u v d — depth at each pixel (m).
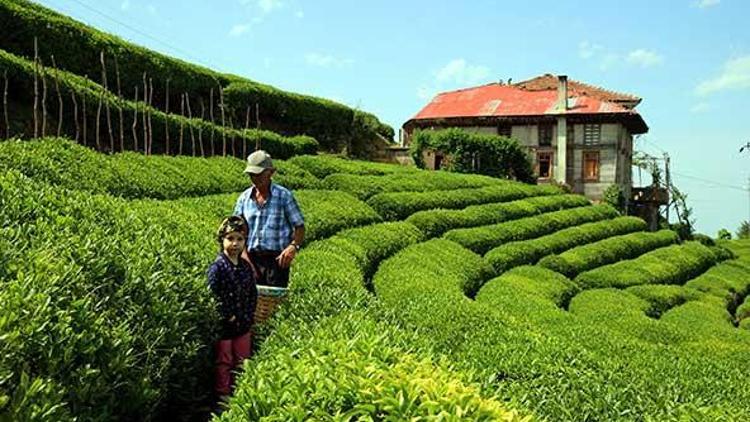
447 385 4.99
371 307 10.51
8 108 24.00
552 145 57.84
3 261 5.74
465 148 52.91
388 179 35.12
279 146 37.88
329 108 48.50
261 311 9.75
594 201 56.84
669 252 38.06
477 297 20.34
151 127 29.27
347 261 17.02
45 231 7.07
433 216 29.66
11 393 4.36
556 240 33.28
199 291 8.05
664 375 11.79
